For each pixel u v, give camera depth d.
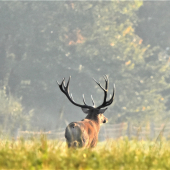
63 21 86.94
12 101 60.34
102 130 38.91
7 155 14.73
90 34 86.56
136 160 15.06
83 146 20.62
